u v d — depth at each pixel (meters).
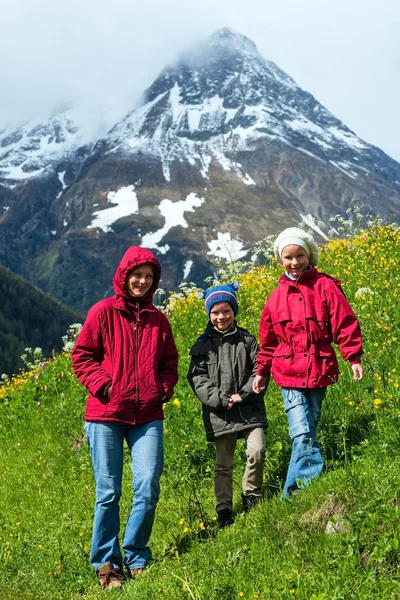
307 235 6.45
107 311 6.35
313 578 4.38
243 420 6.59
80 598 5.70
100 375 6.17
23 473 9.98
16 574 6.28
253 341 6.84
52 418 11.85
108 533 6.08
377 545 4.33
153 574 5.56
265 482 6.84
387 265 12.61
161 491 7.68
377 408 6.39
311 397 6.26
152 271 6.44
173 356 6.55
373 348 8.40
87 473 9.28
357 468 5.38
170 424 8.55
